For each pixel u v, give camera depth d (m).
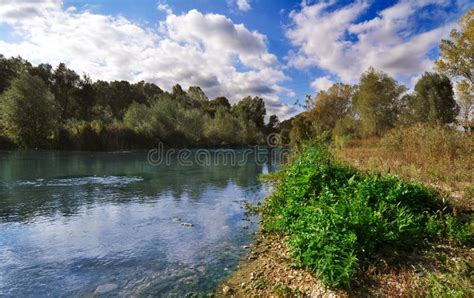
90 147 34.34
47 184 13.38
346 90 49.41
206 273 5.22
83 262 5.65
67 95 54.69
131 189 12.66
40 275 5.14
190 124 52.12
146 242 6.69
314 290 4.22
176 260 5.76
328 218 4.95
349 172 8.02
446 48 24.58
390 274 4.17
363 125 36.81
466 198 6.83
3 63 50.47
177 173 17.86
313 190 7.05
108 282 4.91
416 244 4.93
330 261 4.19
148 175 16.75
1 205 9.73
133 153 32.62
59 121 39.38
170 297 4.45
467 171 9.34
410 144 13.34
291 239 5.55
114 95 70.06
